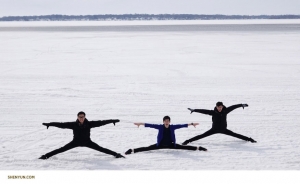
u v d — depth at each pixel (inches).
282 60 1083.9
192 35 2428.6
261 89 636.1
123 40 1990.7
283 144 344.5
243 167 288.4
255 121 431.5
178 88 648.4
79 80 743.1
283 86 666.2
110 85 682.2
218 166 290.0
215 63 1028.5
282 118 445.1
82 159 307.6
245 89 636.7
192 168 286.4
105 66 978.1
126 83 704.4
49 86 672.4
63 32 3056.1
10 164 293.9
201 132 386.0
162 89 638.5
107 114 469.4
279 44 1635.1
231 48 1475.1
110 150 309.0
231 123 422.6
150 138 367.2
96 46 1617.9
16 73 848.3
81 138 301.7
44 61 1096.8
